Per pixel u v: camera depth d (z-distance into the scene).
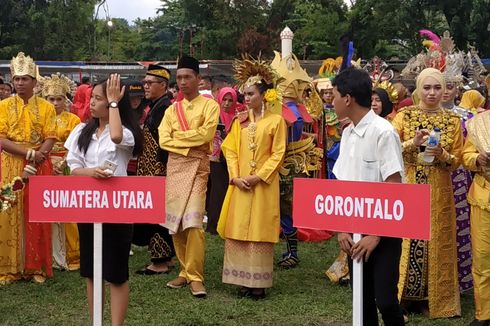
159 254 5.74
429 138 4.30
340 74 3.32
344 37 5.73
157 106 5.68
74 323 4.43
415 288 4.62
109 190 3.29
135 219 3.29
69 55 29.03
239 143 5.09
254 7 26.97
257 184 4.96
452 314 4.61
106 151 3.67
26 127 5.46
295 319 4.52
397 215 2.88
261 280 4.96
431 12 23.31
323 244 7.12
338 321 4.49
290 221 6.02
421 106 4.64
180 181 5.11
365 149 3.22
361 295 3.09
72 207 3.32
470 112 5.18
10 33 28.25
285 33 5.98
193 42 28.06
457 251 5.05
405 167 4.61
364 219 2.96
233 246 5.08
